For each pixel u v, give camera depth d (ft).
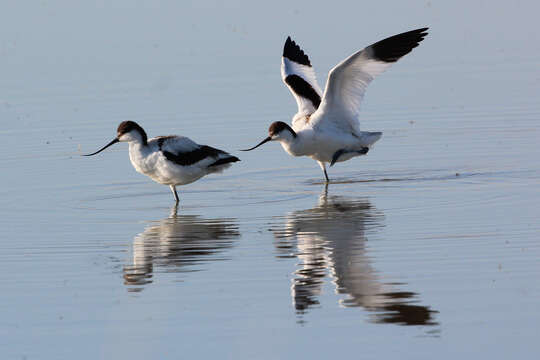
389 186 50.65
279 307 32.94
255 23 91.30
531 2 97.66
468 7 96.48
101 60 80.48
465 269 36.11
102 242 41.73
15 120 65.98
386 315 31.94
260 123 63.82
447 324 30.99
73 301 34.32
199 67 77.71
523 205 45.09
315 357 28.84
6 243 41.78
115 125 64.39
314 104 54.24
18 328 31.89
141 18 94.38
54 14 96.37
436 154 56.70
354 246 39.70
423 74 75.61
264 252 39.32
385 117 65.31
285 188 51.34
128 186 52.26
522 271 35.63
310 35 85.05
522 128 60.90
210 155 47.06
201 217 45.60
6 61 80.48
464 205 45.70
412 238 40.52
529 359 28.35
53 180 53.42
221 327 31.35
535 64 76.48
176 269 37.55
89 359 29.22
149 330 31.35
